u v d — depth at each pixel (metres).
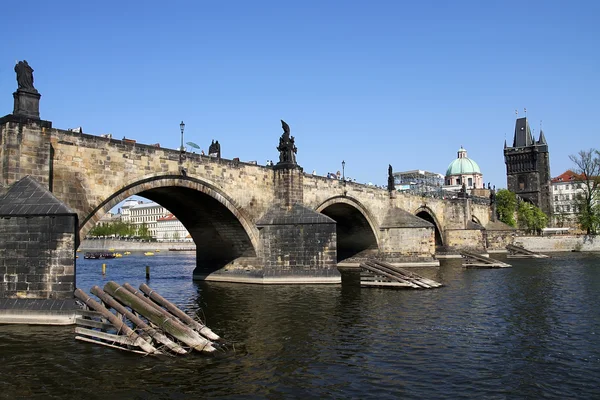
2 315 32.88
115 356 26.12
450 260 107.50
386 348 28.06
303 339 30.19
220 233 62.31
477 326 33.91
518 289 53.41
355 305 42.50
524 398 20.39
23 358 25.61
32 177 36.81
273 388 21.61
